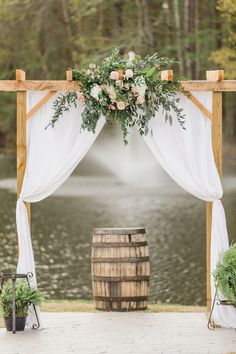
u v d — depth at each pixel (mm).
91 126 10766
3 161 48438
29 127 11031
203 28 37094
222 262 10375
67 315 11695
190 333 10336
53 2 35844
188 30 36062
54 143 10977
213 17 34188
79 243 20797
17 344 9742
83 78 10812
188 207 27953
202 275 16844
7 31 35688
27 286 10656
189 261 18250
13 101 48062
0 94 48500
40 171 10969
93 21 38688
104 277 12117
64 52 39281
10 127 50000
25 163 11062
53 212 27312
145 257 12211
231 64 26625
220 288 10195
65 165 10969
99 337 10117
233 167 36062
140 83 10656
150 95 10836
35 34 37250
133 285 12102
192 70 33969
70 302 13570
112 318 11453
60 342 9836
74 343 9781
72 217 25891
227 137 39156
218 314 10789
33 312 10773
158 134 11055
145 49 32531
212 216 11117
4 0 33375
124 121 10812
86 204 29406
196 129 11156
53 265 18031
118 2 36344
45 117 11023
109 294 12094
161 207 28016
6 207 28422
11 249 20031
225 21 28641
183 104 11109
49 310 12148
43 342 9836
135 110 10852
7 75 39281
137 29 33438
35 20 35344
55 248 20125
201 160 11102
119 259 12109
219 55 26812
